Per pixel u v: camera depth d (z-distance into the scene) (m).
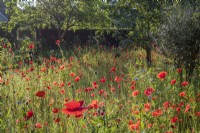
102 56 12.67
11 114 4.64
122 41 13.76
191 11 8.76
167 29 8.75
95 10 20.20
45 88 6.79
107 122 3.72
